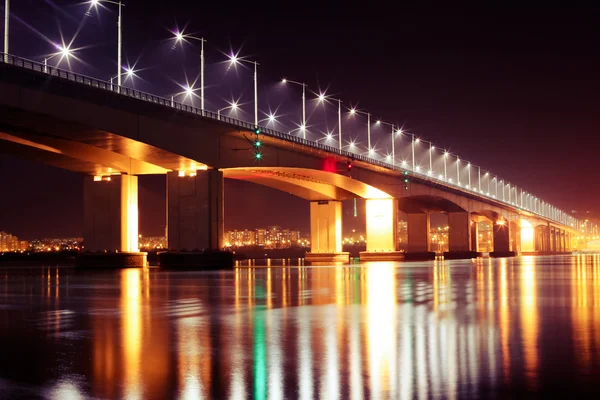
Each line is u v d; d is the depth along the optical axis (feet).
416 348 50.44
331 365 44.47
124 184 307.37
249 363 45.52
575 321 66.18
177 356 48.49
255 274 199.62
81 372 43.27
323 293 108.99
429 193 497.05
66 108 210.18
